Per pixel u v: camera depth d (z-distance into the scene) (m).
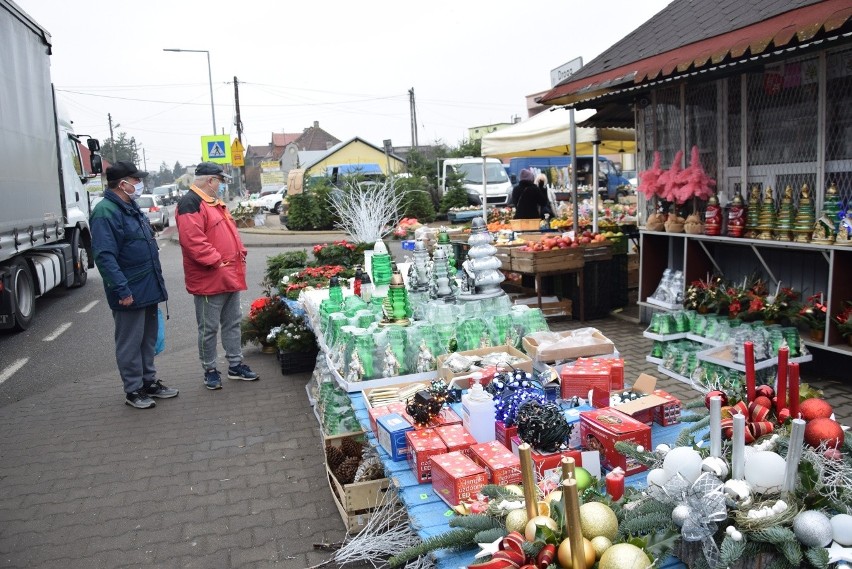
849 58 4.65
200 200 5.52
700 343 5.29
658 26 6.08
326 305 4.82
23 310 8.55
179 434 4.77
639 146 6.66
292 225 22.66
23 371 6.70
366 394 3.59
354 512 3.29
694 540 1.89
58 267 10.02
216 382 5.77
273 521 3.51
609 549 1.75
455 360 3.67
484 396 2.91
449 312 4.16
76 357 7.16
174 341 7.79
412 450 2.79
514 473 2.48
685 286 6.06
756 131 5.45
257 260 15.87
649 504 2.04
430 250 7.70
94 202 14.93
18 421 5.18
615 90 5.78
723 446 2.24
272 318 6.88
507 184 21.19
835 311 4.76
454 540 2.15
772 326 4.82
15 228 7.88
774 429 2.33
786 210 5.03
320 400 4.52
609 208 12.49
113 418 5.16
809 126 5.01
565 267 7.49
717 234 5.66
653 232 6.43
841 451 2.23
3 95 7.58
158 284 5.34
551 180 20.11
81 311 9.73
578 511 1.71
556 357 3.69
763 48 4.24
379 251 5.13
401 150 51.06
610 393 3.30
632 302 8.46
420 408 3.02
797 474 1.98
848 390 4.85
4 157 7.56
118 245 5.10
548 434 2.62
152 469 4.20
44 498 3.85
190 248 5.43
